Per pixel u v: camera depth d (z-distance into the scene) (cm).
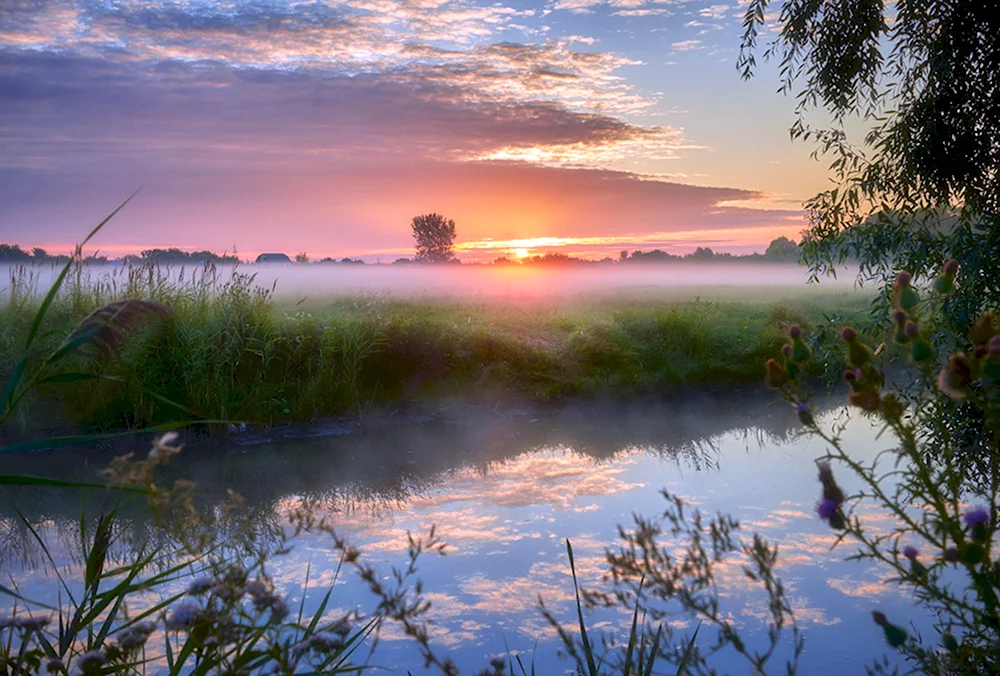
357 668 221
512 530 567
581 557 505
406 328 1109
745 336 1345
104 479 686
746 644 364
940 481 192
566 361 1184
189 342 891
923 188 584
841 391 1136
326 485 702
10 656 200
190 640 182
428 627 398
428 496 665
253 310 1029
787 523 563
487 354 1133
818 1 617
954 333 520
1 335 820
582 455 823
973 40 570
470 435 912
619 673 279
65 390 829
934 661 198
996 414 177
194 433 857
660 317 1415
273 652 180
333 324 1070
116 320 195
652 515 595
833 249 632
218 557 232
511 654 362
